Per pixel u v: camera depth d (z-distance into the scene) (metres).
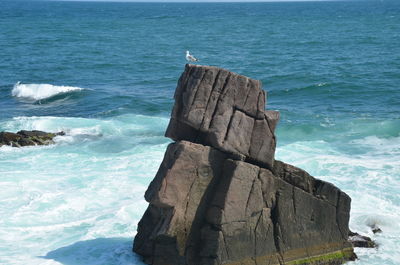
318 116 37.56
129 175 24.83
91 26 134.00
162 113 39.72
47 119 36.25
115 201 22.05
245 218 16.00
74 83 52.91
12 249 18.08
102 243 18.38
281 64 63.62
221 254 15.73
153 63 66.31
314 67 60.16
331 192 17.16
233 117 15.94
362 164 26.16
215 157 15.93
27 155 28.72
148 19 171.62
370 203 21.70
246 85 16.02
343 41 88.38
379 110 39.25
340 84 48.59
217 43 90.00
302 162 26.39
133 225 19.77
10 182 23.98
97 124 35.31
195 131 16.28
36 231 19.45
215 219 15.70
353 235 18.81
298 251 16.86
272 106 41.72
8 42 89.12
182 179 15.66
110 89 49.56
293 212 16.73
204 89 15.75
